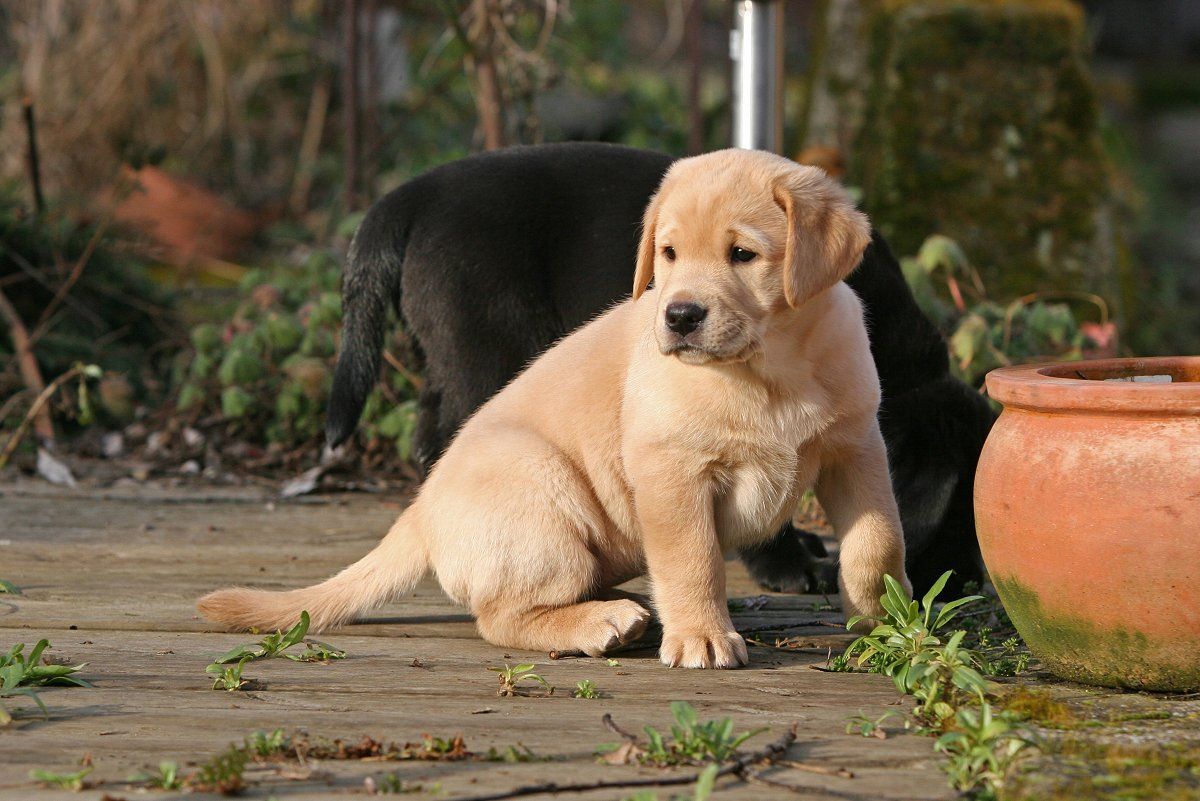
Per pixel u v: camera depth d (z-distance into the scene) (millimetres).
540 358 4852
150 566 5660
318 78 14602
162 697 3797
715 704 3703
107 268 9398
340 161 14703
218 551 5945
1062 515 3498
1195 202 18703
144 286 9562
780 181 4090
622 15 16172
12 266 9117
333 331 8055
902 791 2986
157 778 3047
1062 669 3729
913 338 5312
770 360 4094
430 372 5691
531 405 4633
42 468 7582
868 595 4316
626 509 4473
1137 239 13938
